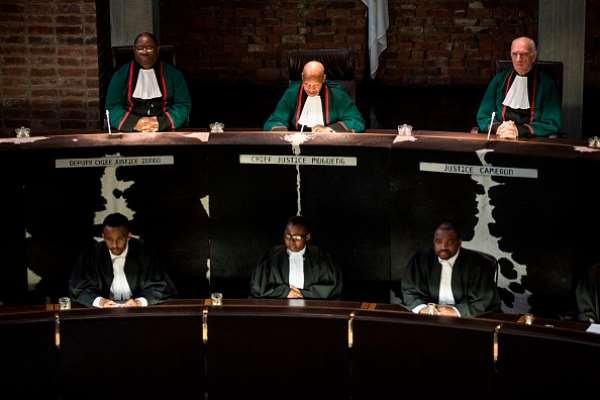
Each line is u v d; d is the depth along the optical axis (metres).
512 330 8.76
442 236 10.24
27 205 11.82
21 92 15.27
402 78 20.22
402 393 9.12
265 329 9.21
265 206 12.23
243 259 12.45
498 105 12.55
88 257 11.20
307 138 11.95
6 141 11.78
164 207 12.19
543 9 14.85
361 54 20.14
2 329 9.06
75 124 15.41
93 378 9.30
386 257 12.19
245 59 20.20
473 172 11.50
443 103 19.03
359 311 9.20
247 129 12.50
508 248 11.62
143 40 12.31
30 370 9.21
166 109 12.59
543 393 8.75
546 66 12.50
